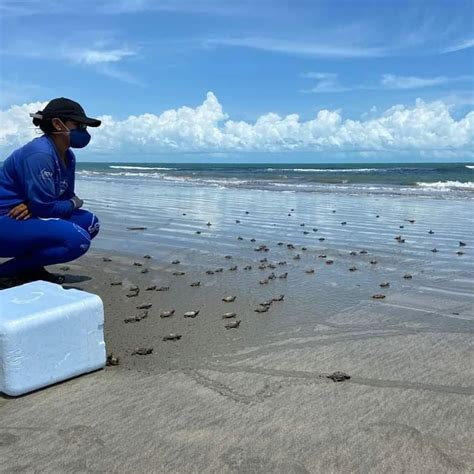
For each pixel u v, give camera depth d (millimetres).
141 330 4273
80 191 21609
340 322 4496
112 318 4582
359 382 3242
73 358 3275
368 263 7141
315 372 3408
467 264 7055
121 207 14852
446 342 3979
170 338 4059
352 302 5145
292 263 7113
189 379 3307
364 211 13664
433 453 2426
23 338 3025
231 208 14516
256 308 4887
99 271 6461
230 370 3449
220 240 9062
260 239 9195
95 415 2838
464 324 4445
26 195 4895
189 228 10578
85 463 2387
